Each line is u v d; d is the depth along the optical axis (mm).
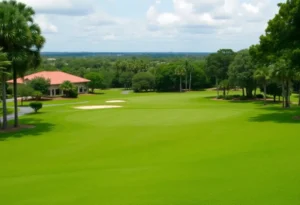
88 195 14148
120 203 12891
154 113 48938
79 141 29969
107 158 23109
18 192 15203
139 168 19109
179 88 141250
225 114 46375
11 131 36906
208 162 19453
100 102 80250
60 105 74500
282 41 39281
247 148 23000
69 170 19938
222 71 99312
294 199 12367
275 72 56906
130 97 101062
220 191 13625
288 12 38406
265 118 39969
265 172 16125
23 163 22828
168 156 22484
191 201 12672
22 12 39094
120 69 167000
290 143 23594
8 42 36938
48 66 174875
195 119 41625
